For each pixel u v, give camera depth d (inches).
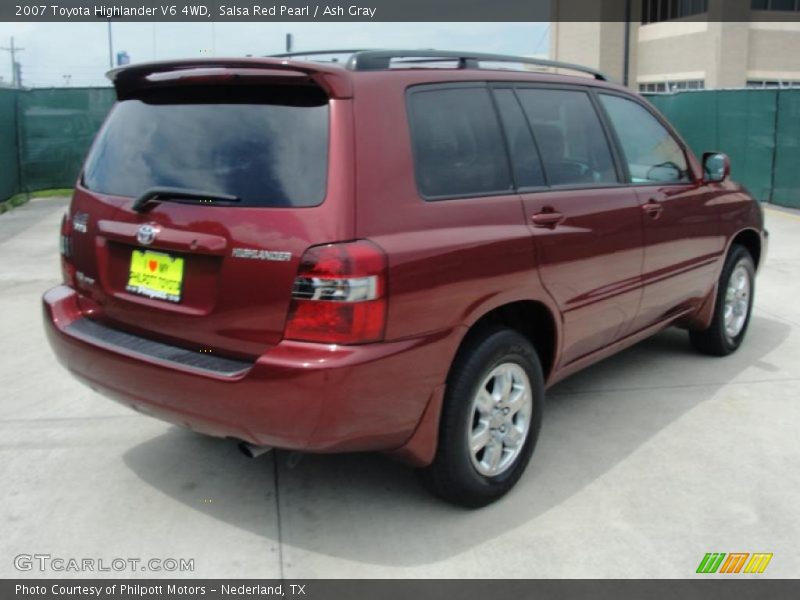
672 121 621.6
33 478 150.2
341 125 114.9
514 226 137.3
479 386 131.6
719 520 135.3
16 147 574.6
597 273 157.6
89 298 139.6
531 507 139.7
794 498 142.3
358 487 146.7
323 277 110.2
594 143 166.6
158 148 130.3
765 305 274.4
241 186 118.6
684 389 194.2
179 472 152.6
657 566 122.6
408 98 126.0
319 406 110.6
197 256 120.5
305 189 114.1
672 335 241.4
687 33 1071.6
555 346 150.9
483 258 128.6
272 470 153.5
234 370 116.3
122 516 137.3
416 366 118.6
